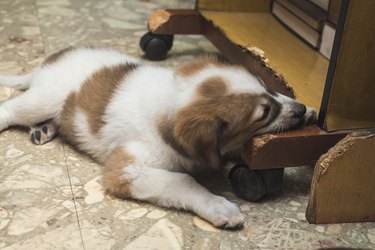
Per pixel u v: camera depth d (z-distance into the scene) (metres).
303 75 1.13
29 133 1.09
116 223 0.93
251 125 0.94
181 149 0.95
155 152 0.97
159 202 0.96
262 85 0.97
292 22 1.30
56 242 0.89
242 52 1.17
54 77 1.07
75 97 1.05
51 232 0.91
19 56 1.32
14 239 0.90
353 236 0.93
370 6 0.90
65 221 0.93
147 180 0.95
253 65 1.12
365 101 0.96
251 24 1.32
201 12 1.34
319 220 0.94
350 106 0.96
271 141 0.94
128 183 0.96
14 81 1.19
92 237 0.90
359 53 0.93
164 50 1.34
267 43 1.24
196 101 0.92
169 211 0.95
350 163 0.92
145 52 1.35
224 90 0.93
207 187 1.00
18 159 1.04
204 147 0.92
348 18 0.91
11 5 1.57
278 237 0.92
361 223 0.95
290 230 0.93
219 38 1.28
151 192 0.95
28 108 1.08
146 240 0.90
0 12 1.52
